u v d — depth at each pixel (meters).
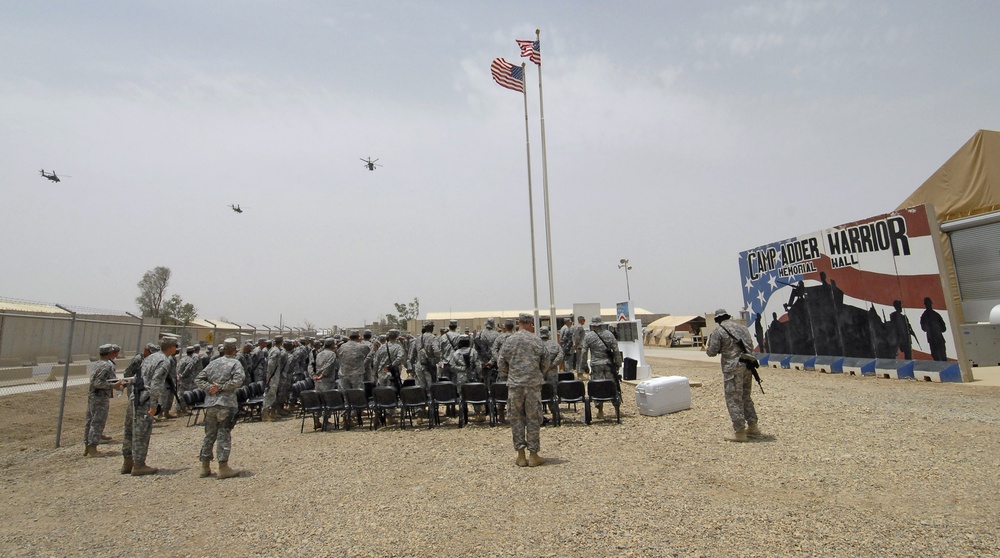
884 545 3.66
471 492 5.47
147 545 4.42
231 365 6.93
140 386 7.23
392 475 6.36
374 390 9.86
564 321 17.61
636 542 3.90
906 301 14.39
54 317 9.88
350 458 7.45
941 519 4.11
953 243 19.00
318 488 5.95
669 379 10.08
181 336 16.94
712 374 17.05
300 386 13.09
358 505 5.21
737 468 5.91
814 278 17.80
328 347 11.62
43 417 12.77
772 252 20.03
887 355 14.92
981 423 7.74
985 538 3.71
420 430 9.48
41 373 18.98
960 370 12.92
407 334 18.34
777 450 6.65
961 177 20.19
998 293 17.55
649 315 61.47
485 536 4.20
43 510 5.60
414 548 4.02
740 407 7.28
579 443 7.69
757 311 20.97
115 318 25.19
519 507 4.89
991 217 17.53
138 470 7.09
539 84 18.75
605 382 9.08
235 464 7.46
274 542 4.32
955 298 18.83
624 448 7.23
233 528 4.74
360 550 4.04
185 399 11.89
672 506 4.68
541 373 6.62
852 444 6.77
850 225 16.34
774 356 19.69
